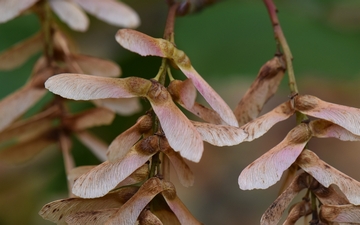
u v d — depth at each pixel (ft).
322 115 1.27
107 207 1.26
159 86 1.26
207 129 1.24
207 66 1.90
